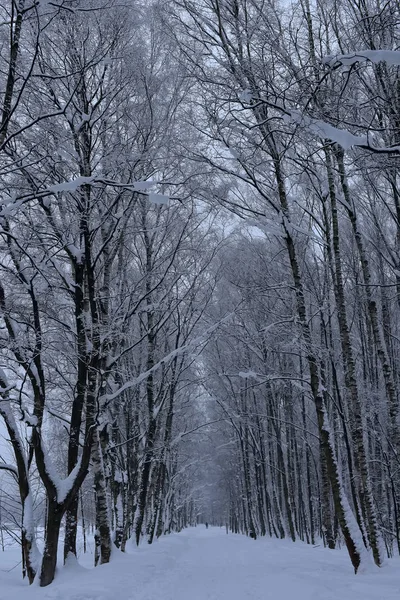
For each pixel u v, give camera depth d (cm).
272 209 1305
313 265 1761
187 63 1080
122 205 1333
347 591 782
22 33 954
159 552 1653
